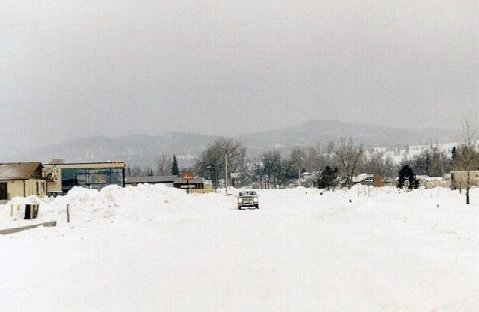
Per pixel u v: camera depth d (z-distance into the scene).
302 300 10.88
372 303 10.38
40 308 10.73
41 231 23.53
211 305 10.70
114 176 80.19
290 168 162.25
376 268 13.87
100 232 23.81
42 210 33.84
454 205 29.09
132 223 28.75
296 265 15.05
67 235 22.38
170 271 14.47
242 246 19.61
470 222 20.12
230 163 155.25
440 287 11.01
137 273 14.22
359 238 20.47
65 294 11.85
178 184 113.25
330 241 20.44
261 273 13.95
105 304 10.98
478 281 10.98
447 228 19.50
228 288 12.22
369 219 27.47
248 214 40.72
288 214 40.25
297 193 92.75
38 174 65.62
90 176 79.25
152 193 39.72
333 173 100.88
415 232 19.73
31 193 62.56
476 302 9.20
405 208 29.11
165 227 28.69
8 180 60.62
